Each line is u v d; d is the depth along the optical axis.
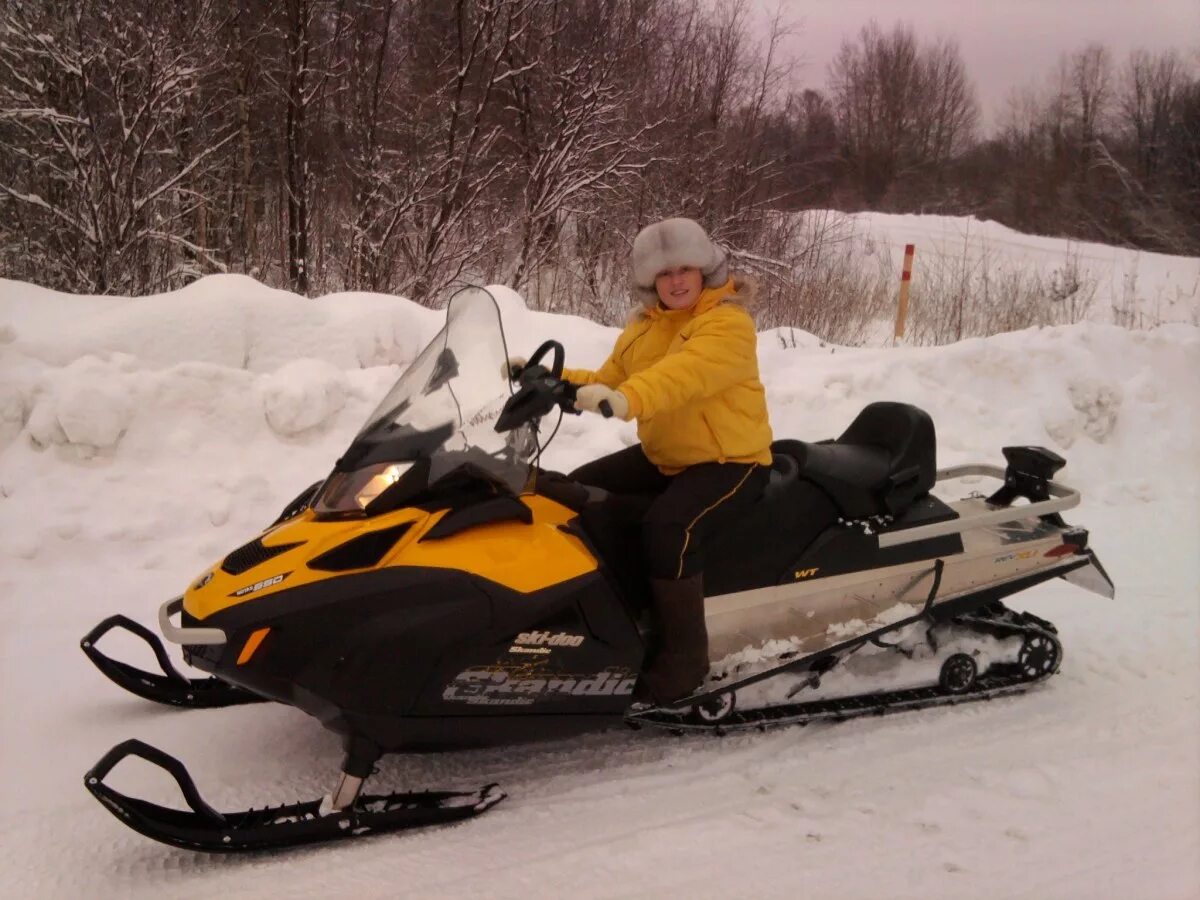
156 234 8.05
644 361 3.13
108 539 4.08
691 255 2.91
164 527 4.20
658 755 3.09
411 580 2.49
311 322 5.46
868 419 3.55
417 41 10.16
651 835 2.65
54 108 8.03
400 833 2.61
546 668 2.70
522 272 9.84
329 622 2.42
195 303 5.19
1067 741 3.24
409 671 2.49
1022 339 6.81
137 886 2.35
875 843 2.65
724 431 2.89
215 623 2.41
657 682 2.89
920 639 3.52
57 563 3.96
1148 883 2.49
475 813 2.70
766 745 3.17
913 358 6.49
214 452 4.55
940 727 3.32
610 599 2.77
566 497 2.89
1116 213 27.41
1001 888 2.46
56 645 3.48
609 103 10.42
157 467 4.41
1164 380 6.84
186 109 8.89
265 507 4.43
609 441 5.29
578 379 3.28
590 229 10.36
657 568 2.81
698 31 12.01
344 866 2.46
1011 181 33.56
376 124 9.60
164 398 4.54
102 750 2.91
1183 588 4.49
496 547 2.62
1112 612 4.23
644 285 3.04
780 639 3.16
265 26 9.14
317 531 2.55
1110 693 3.58
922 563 3.36
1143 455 6.26
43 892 2.30
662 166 11.01
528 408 2.53
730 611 3.07
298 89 8.98
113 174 7.85
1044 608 4.27
